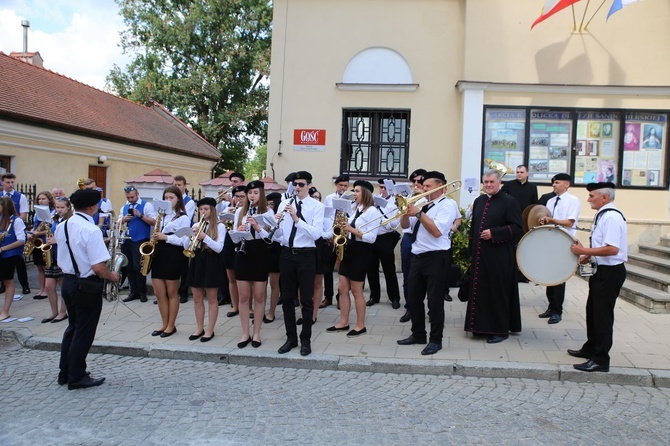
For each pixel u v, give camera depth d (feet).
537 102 33.32
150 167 65.16
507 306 19.85
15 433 12.75
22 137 45.32
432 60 34.65
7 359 18.95
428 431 13.00
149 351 19.38
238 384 16.47
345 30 35.19
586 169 33.30
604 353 16.63
